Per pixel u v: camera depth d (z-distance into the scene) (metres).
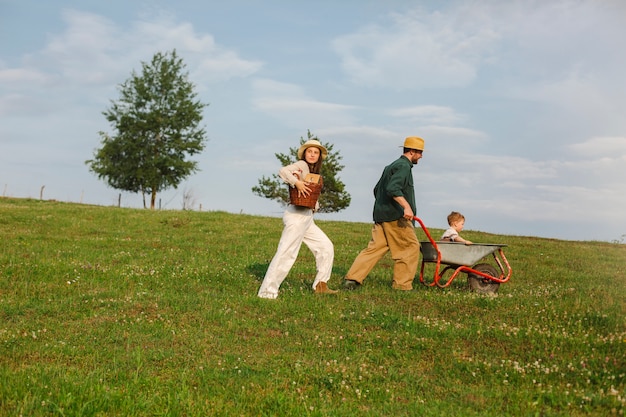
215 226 22.38
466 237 21.80
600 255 18.45
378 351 7.14
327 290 10.22
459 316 8.72
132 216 24.39
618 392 5.57
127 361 6.55
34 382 5.48
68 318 8.51
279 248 9.80
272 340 7.54
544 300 9.53
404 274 10.46
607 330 7.79
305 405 5.23
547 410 5.29
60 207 26.64
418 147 10.36
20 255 13.99
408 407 5.43
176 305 9.05
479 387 6.00
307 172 9.70
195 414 5.03
